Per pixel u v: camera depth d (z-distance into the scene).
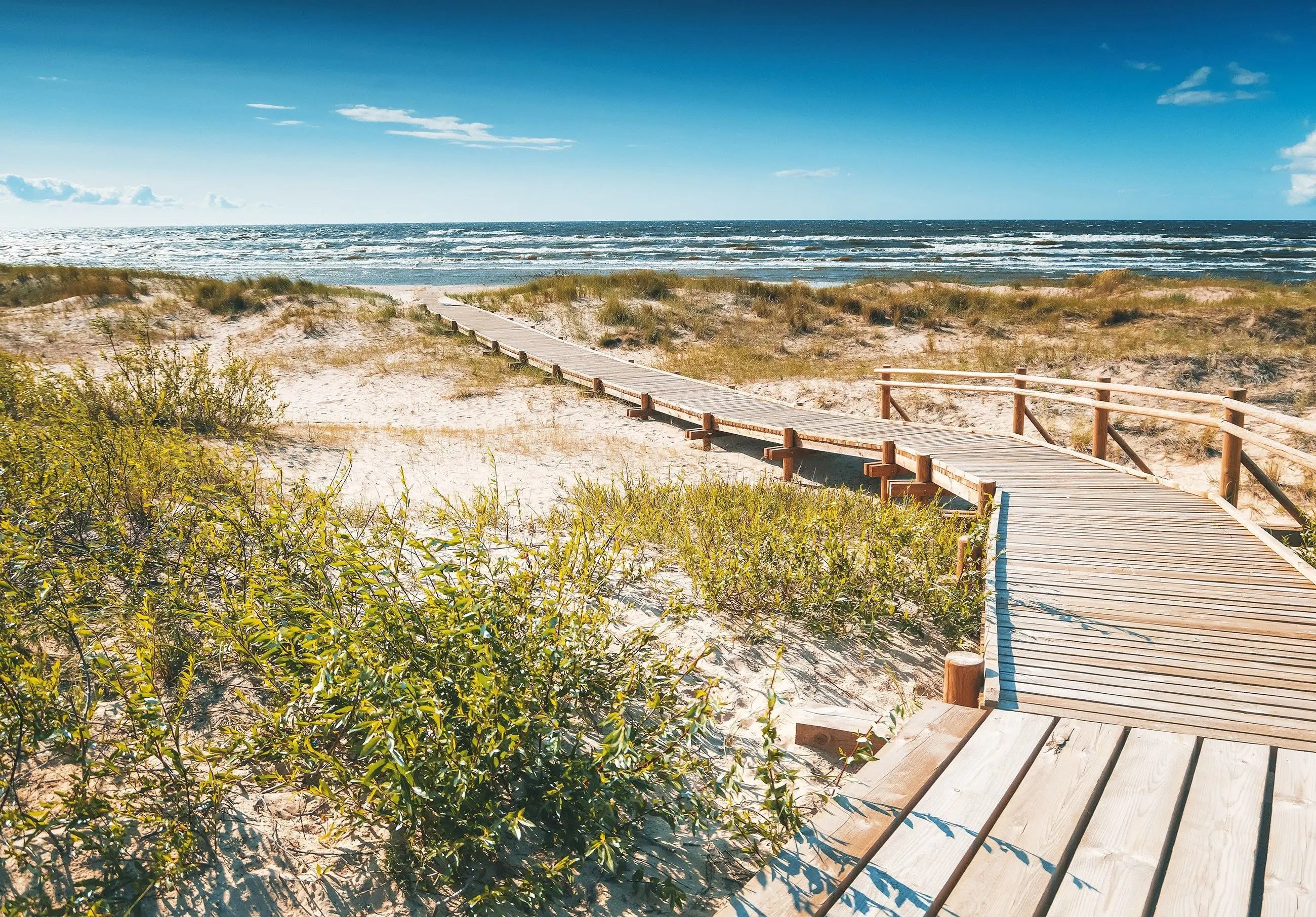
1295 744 3.19
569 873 2.92
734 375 16.02
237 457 5.81
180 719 3.27
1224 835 2.65
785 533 6.05
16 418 8.01
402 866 2.93
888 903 2.38
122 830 2.84
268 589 3.97
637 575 5.56
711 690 4.30
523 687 3.21
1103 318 18.48
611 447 11.01
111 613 4.16
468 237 102.31
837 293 22.48
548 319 20.64
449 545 3.56
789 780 3.53
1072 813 2.77
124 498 5.45
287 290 22.80
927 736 3.28
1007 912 2.33
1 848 2.83
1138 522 6.34
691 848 3.20
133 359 9.98
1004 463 8.45
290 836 3.07
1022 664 3.95
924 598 5.47
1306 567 5.06
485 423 12.88
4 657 3.22
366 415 13.24
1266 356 14.27
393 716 2.79
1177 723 3.36
